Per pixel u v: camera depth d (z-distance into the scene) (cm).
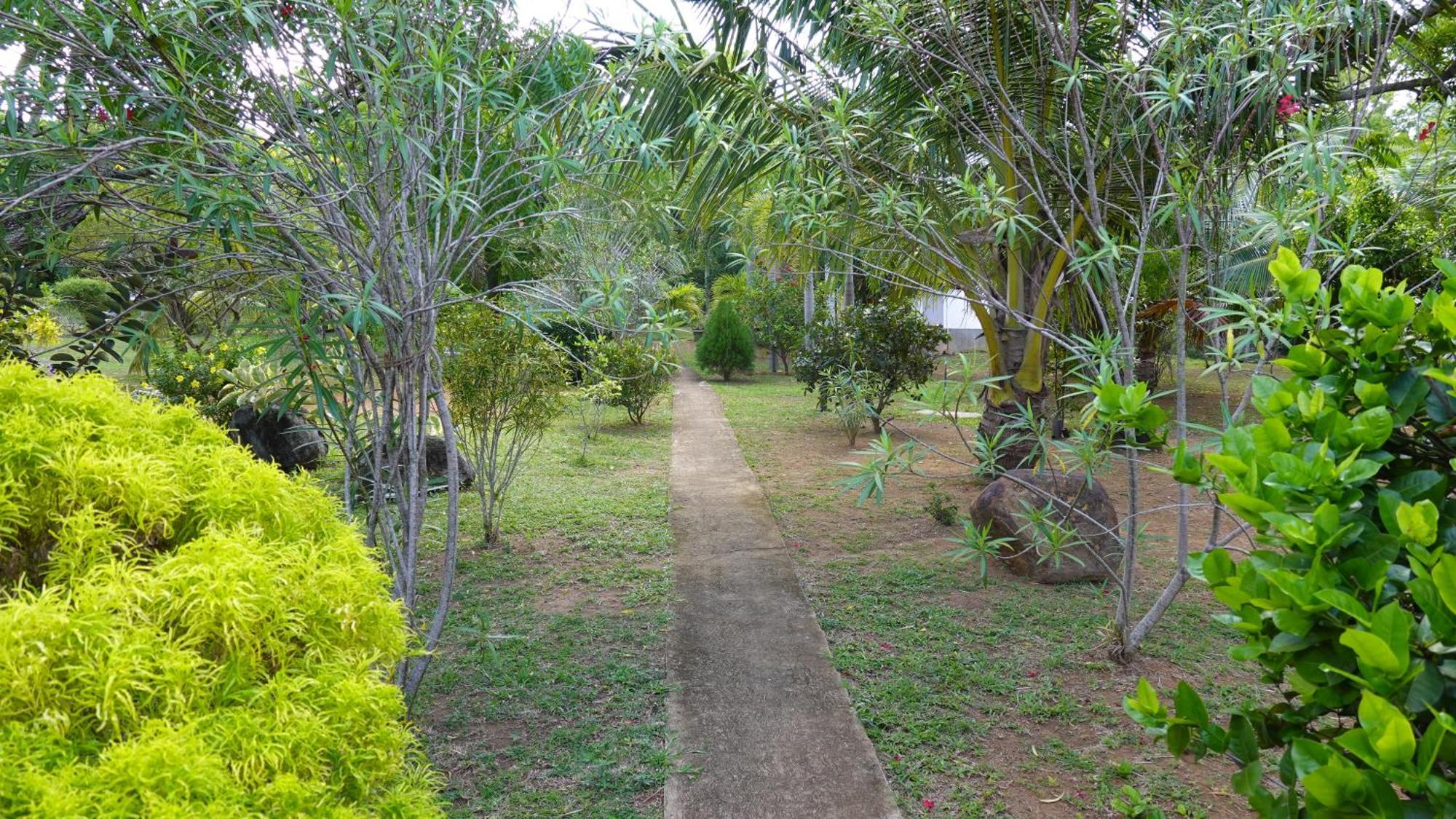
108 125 259
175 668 120
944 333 1038
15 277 330
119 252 300
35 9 235
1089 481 338
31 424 151
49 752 109
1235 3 345
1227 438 143
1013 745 322
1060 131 497
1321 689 124
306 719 128
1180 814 274
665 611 467
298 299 269
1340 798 104
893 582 510
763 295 1969
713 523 659
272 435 771
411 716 321
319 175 265
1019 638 422
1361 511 130
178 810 103
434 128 284
